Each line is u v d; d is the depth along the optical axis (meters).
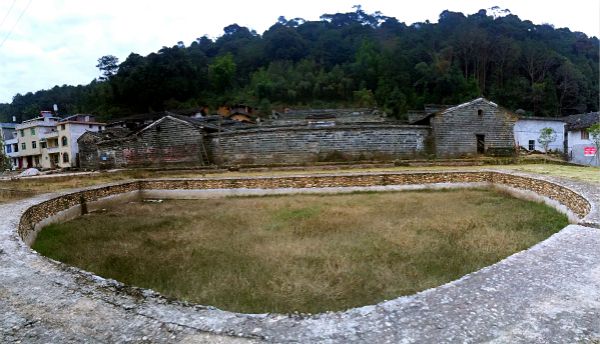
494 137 24.53
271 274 6.29
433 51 51.88
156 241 8.87
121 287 4.16
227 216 11.70
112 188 15.30
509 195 13.70
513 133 24.73
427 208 11.66
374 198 14.15
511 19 63.81
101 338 3.07
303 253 7.39
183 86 50.38
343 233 8.89
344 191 15.77
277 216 11.34
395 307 3.42
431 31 60.28
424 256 6.96
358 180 15.88
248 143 24.09
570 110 45.03
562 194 10.15
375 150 23.69
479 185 15.54
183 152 25.56
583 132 26.08
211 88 55.78
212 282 6.02
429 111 28.36
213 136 24.95
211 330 3.12
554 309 3.28
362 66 52.50
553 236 5.50
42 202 10.66
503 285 3.81
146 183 17.25
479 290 3.71
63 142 38.66
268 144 23.89
